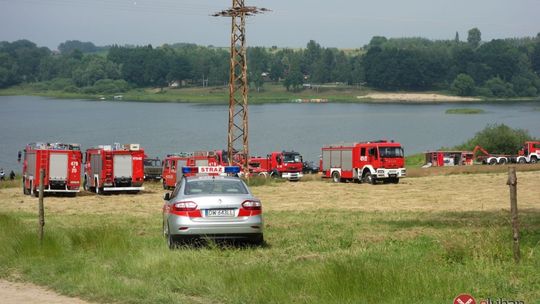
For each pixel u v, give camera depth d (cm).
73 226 2412
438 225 2258
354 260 1347
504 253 1393
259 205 1698
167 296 1190
